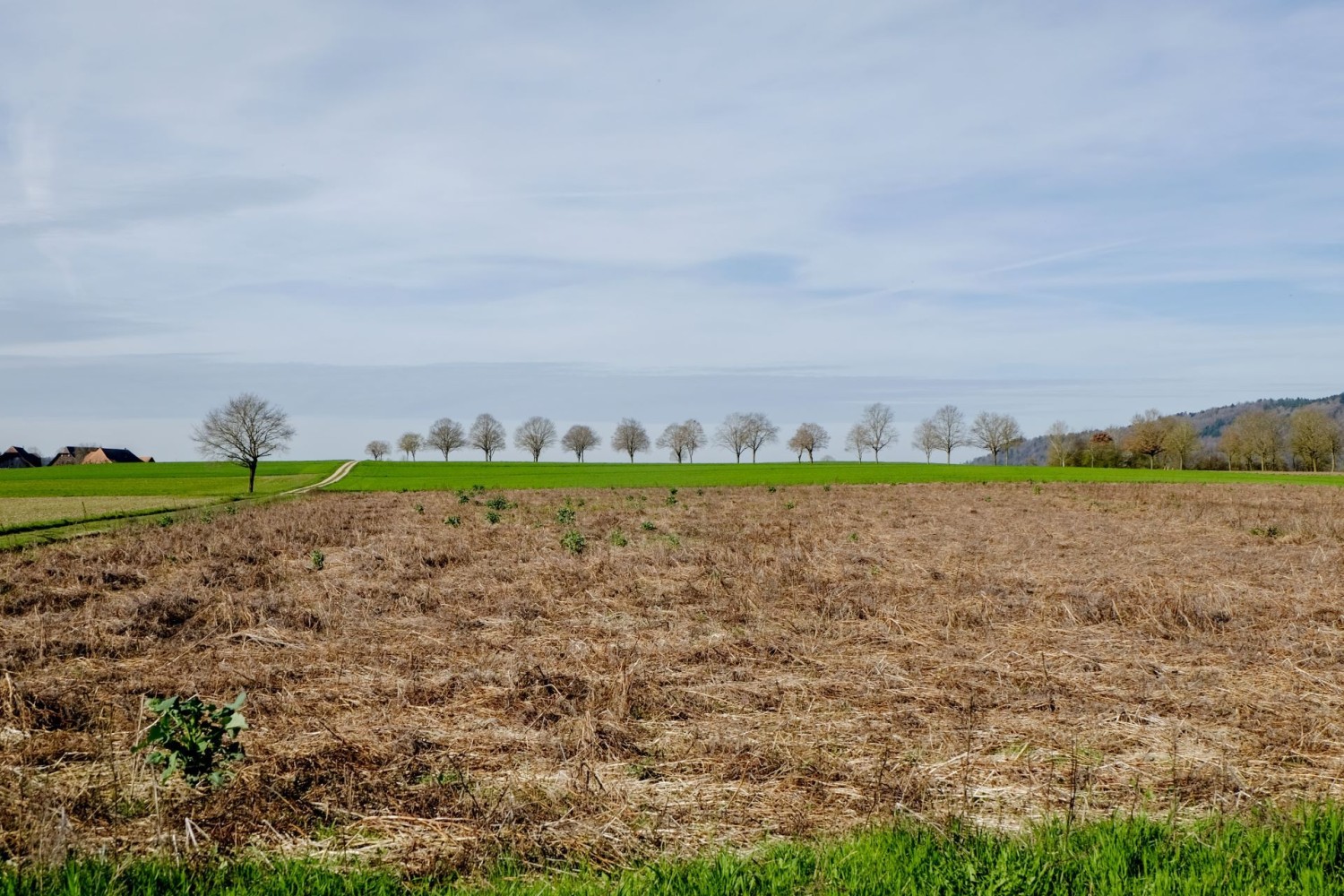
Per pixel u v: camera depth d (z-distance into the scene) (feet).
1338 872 15.93
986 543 76.54
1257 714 27.20
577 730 25.32
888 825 18.85
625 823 19.40
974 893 15.07
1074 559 64.85
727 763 22.86
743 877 15.92
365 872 16.80
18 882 15.60
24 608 46.52
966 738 24.89
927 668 33.78
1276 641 37.70
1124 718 27.20
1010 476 283.59
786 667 33.94
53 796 19.94
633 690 29.14
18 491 222.48
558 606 45.83
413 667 33.60
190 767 19.20
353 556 64.64
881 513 115.85
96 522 111.55
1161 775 22.13
